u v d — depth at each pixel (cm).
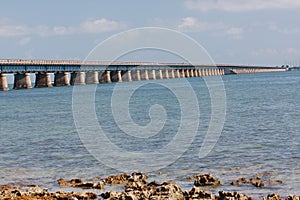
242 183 2344
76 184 2427
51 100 10262
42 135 4441
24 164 3019
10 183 2525
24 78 15950
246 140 3725
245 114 5916
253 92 11106
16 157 3278
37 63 15312
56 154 3356
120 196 2020
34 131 4797
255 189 2231
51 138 4206
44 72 16488
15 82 15912
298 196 2034
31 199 2084
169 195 2045
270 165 2759
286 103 7500
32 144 3869
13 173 2762
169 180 2477
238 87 14112
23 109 8056
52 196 2136
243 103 7838
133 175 2547
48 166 2945
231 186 2295
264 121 5044
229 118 5484
